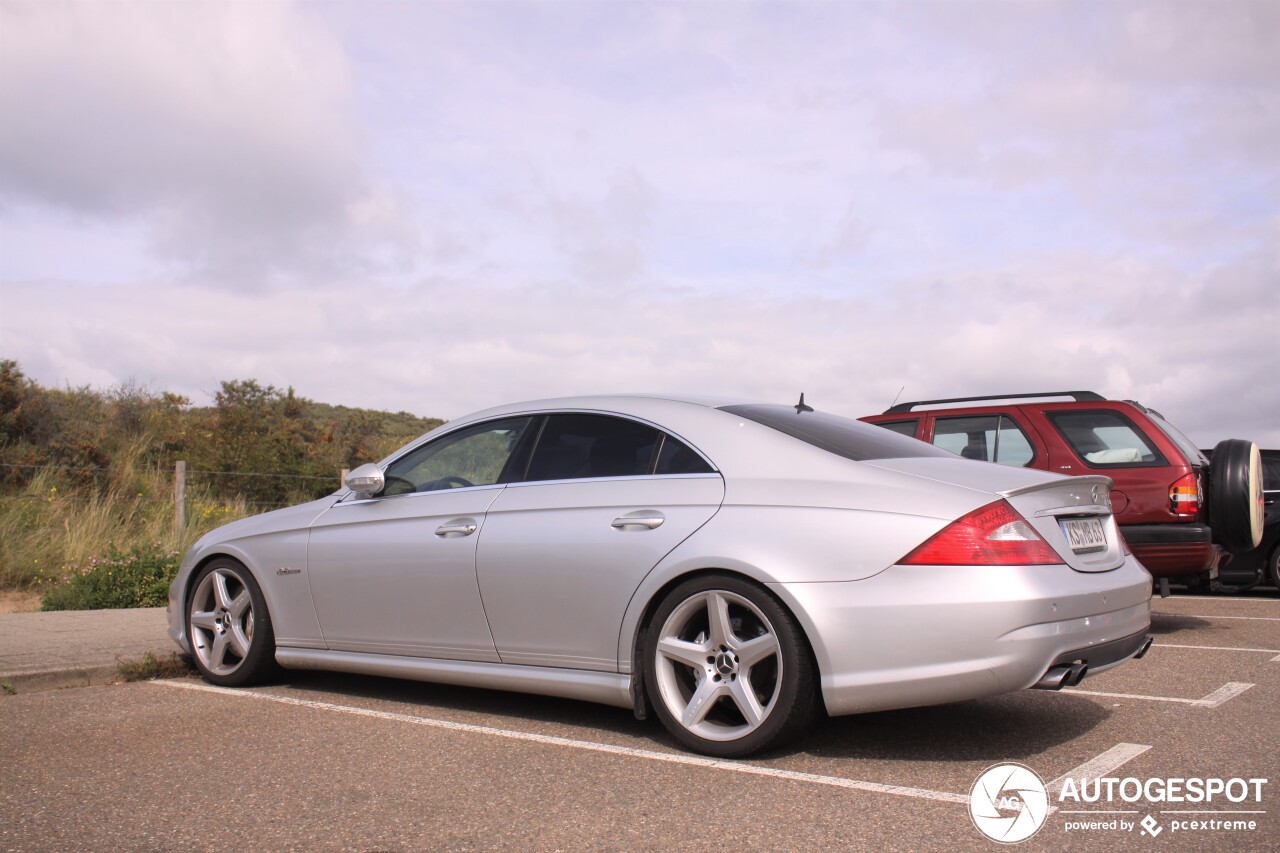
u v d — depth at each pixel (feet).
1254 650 21.47
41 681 18.29
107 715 16.08
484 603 15.42
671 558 13.58
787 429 14.57
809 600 12.50
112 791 12.03
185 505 43.01
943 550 12.25
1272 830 10.36
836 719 15.14
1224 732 14.17
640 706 13.99
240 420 55.93
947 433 27.37
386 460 18.06
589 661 14.44
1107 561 13.79
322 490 55.77
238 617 18.52
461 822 10.87
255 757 13.51
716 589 13.23
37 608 31.35
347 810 11.30
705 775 12.46
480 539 15.57
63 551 36.45
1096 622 12.67
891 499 12.82
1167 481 24.06
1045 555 12.46
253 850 10.11
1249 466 23.63
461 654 15.79
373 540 16.89
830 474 13.44
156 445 53.93
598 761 13.16
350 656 17.13
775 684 12.76
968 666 11.96
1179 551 23.82
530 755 13.50
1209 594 35.29
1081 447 25.43
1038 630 12.00
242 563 18.49
